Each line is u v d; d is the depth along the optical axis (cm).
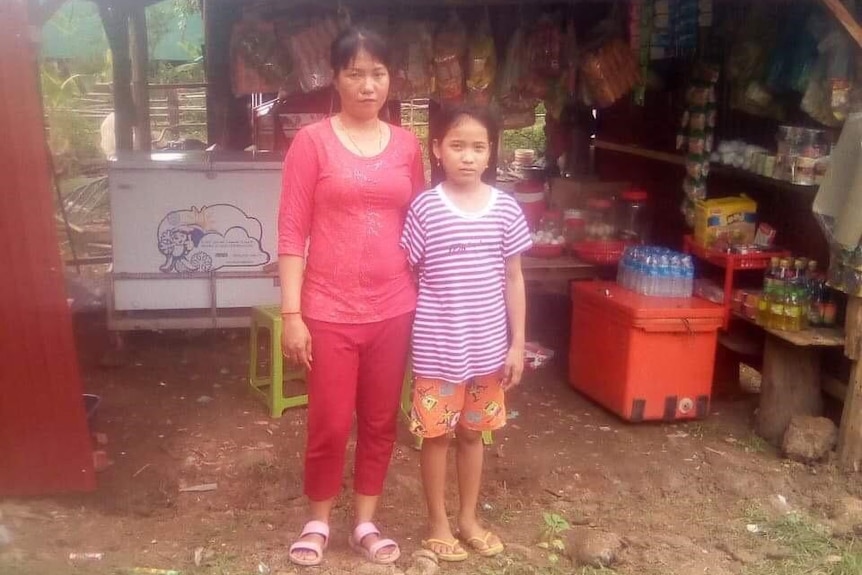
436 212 303
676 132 582
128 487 384
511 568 330
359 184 294
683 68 568
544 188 640
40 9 412
